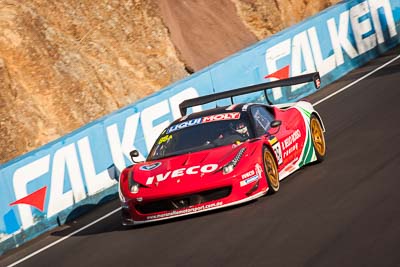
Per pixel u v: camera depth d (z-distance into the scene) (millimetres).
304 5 101625
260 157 35781
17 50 69875
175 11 86250
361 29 76062
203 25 87062
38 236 42844
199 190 34344
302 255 25922
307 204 33312
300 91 67688
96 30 78062
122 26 79875
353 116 54312
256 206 34656
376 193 33125
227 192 34625
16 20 71625
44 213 43625
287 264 25203
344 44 73625
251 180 35062
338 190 34969
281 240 28328
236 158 35375
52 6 76812
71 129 67938
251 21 93125
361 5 76562
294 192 36156
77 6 78625
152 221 35438
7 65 68500
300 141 41281
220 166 34969
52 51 71750
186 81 57062
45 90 68875
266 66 65250
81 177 46375
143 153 51406
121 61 77375
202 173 34844
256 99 63781
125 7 81438
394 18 80812
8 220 41531
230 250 28359
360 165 39688
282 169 38500
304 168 42094
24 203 42594
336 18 73188
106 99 72062
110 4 80812
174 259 28891
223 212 34844
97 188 47375
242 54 63344
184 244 30797
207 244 29953
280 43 66875
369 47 76750
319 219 30375
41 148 44500
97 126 48188
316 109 60781
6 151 62469
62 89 69625
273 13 95250
